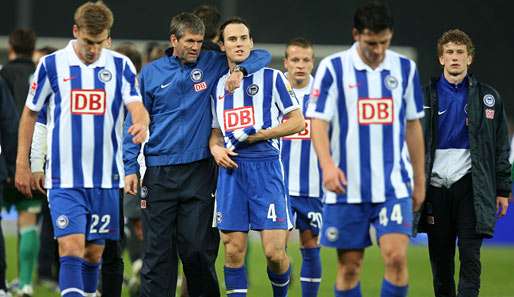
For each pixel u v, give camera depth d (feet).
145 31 265.75
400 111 75.77
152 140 89.97
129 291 116.26
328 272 143.64
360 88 75.15
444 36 94.63
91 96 82.58
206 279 91.25
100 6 81.20
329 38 265.75
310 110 75.46
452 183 93.71
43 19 268.82
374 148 75.20
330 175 73.26
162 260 90.38
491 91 94.17
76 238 81.35
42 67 82.38
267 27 265.95
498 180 95.14
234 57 88.84
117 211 84.64
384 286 75.10
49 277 128.77
